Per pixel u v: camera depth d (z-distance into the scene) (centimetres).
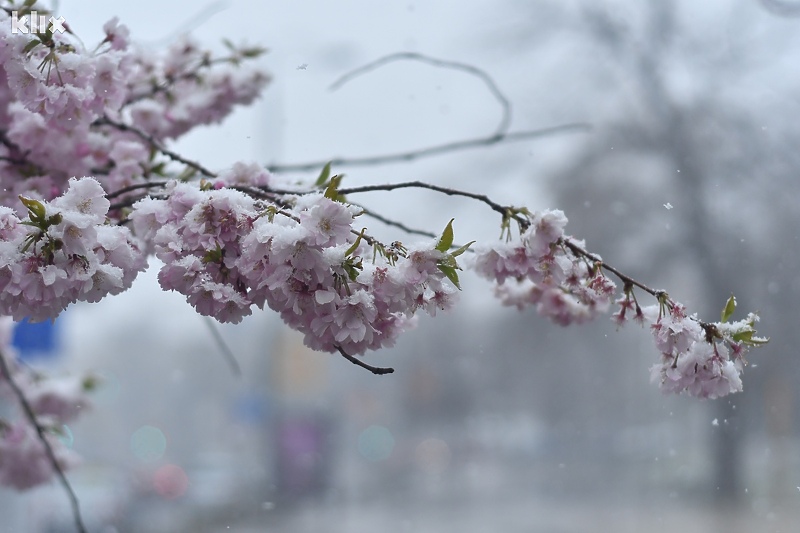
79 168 186
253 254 139
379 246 142
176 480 980
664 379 151
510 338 1888
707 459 905
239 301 140
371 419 3055
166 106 209
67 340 568
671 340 148
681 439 1164
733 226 972
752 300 909
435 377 2522
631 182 1107
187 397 3534
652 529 696
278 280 138
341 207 137
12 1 158
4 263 136
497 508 950
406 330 150
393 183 154
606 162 1106
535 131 197
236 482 1102
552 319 174
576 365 1934
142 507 941
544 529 742
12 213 139
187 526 908
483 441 2144
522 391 2422
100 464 1337
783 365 840
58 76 154
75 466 243
